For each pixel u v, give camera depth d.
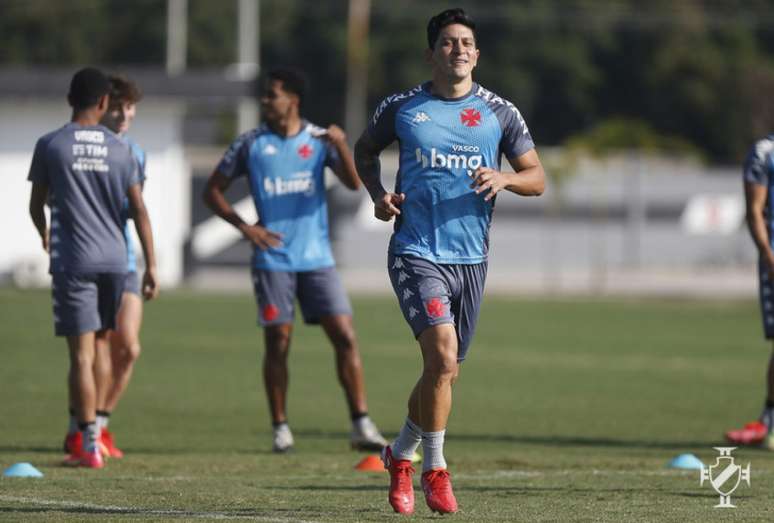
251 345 80.50
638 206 176.62
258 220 42.22
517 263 171.12
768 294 43.09
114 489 30.70
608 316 107.31
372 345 82.69
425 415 26.08
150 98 138.00
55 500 28.62
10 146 137.38
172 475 34.38
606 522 25.75
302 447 43.44
